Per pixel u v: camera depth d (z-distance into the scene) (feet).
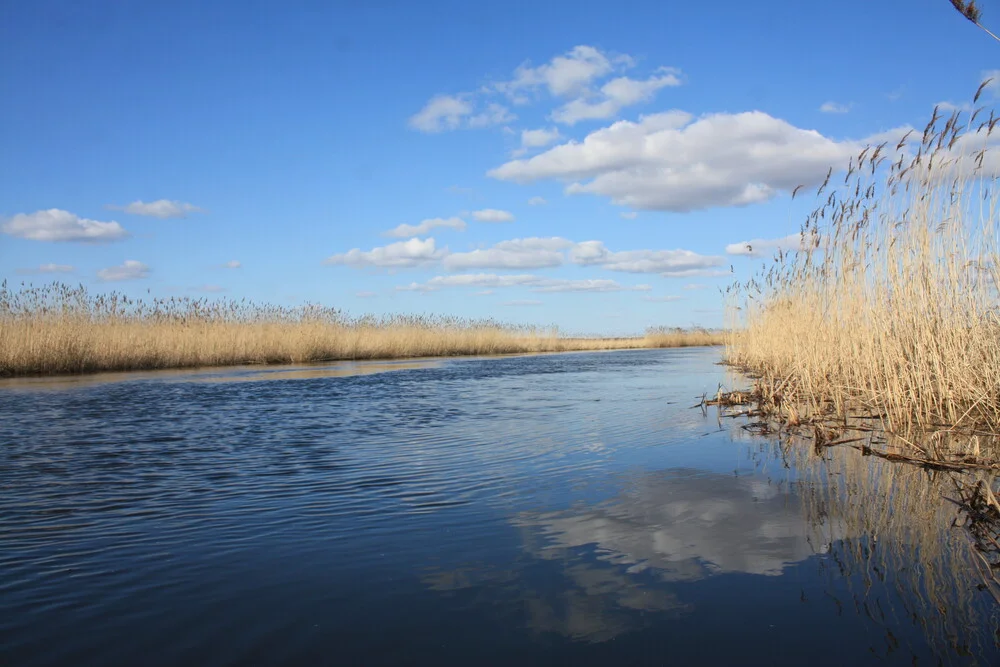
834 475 18.60
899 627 9.35
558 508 15.44
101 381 51.78
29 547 12.94
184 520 14.66
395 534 13.61
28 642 9.11
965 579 11.05
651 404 35.96
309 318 90.02
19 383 50.03
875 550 12.48
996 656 8.53
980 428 23.00
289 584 11.08
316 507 15.61
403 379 54.29
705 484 17.66
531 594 10.61
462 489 17.25
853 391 30.17
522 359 93.25
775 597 10.40
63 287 64.54
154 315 74.28
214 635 9.30
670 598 10.42
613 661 8.46
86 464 20.54
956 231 24.66
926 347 25.26
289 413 32.55
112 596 10.63
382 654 8.73
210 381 51.98
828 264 31.96
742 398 35.81
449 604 10.25
